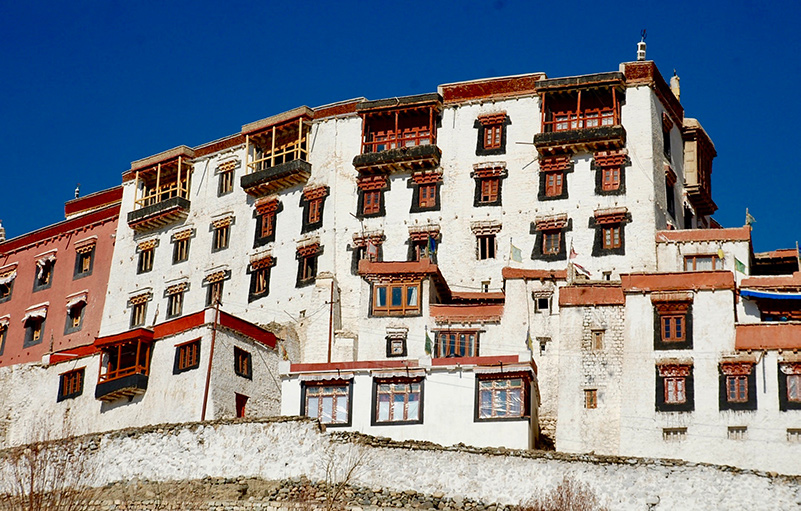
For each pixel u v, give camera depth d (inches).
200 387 2837.1
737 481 2229.3
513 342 2989.7
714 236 3110.2
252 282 3499.0
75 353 3144.7
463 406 2593.5
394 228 3378.4
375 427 2620.6
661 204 3245.6
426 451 2374.5
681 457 2554.1
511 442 2544.3
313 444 2453.2
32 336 3907.5
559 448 2625.5
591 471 2289.6
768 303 2837.1
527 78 3412.9
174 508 2423.7
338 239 3408.0
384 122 3499.0
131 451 2598.4
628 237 3176.7
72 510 2469.2
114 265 3814.0
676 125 3481.8
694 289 2679.6
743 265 3041.3
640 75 3336.6
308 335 3248.0
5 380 3245.6
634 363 2655.0
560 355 2701.8
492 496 2306.8
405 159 3388.3
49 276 3961.6
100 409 3026.6
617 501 2255.2
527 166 3334.2
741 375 2586.1
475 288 3257.9
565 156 3299.7
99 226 3917.3
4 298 4028.1
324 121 3572.8
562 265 3198.8
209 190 3725.4
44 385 3171.8
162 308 3656.5
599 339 2696.9
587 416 2637.8
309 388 2689.5
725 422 2556.6
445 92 3476.9
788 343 2586.1
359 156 3432.6
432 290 3122.5
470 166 3380.9
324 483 2402.8
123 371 3002.0
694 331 2650.1
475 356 2844.5
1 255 4101.9
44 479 2527.1
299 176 3508.9
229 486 2466.8
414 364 2657.5
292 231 3494.1
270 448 2484.0
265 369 3009.4
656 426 2591.0
